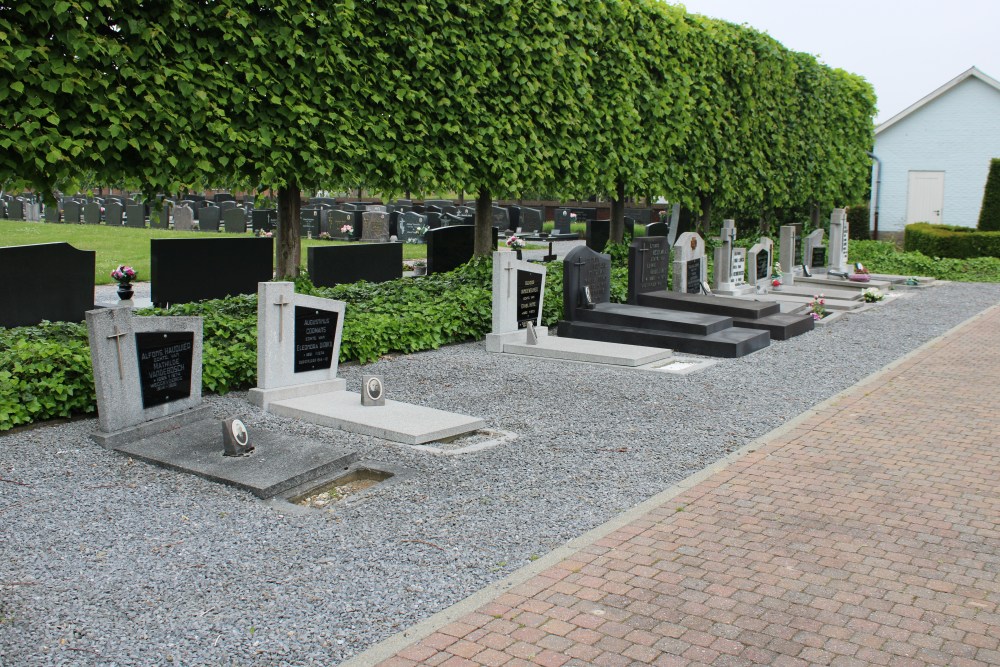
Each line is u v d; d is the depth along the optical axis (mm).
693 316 13062
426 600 4773
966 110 34969
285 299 8883
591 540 5629
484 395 9609
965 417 8945
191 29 10164
